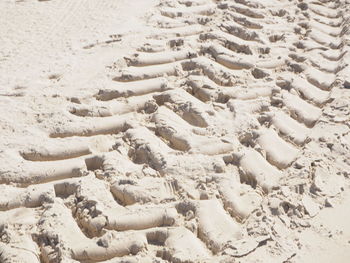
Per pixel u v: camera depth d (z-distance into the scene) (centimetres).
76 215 124
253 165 141
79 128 152
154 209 124
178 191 131
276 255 110
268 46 207
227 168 141
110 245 113
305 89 179
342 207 126
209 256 112
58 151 142
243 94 174
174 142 151
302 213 123
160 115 161
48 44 200
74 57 190
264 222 119
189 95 174
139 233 117
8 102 161
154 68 186
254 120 160
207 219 122
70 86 171
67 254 111
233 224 121
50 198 125
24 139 145
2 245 112
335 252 112
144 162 143
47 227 117
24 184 132
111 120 157
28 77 176
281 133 157
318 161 140
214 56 199
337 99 169
